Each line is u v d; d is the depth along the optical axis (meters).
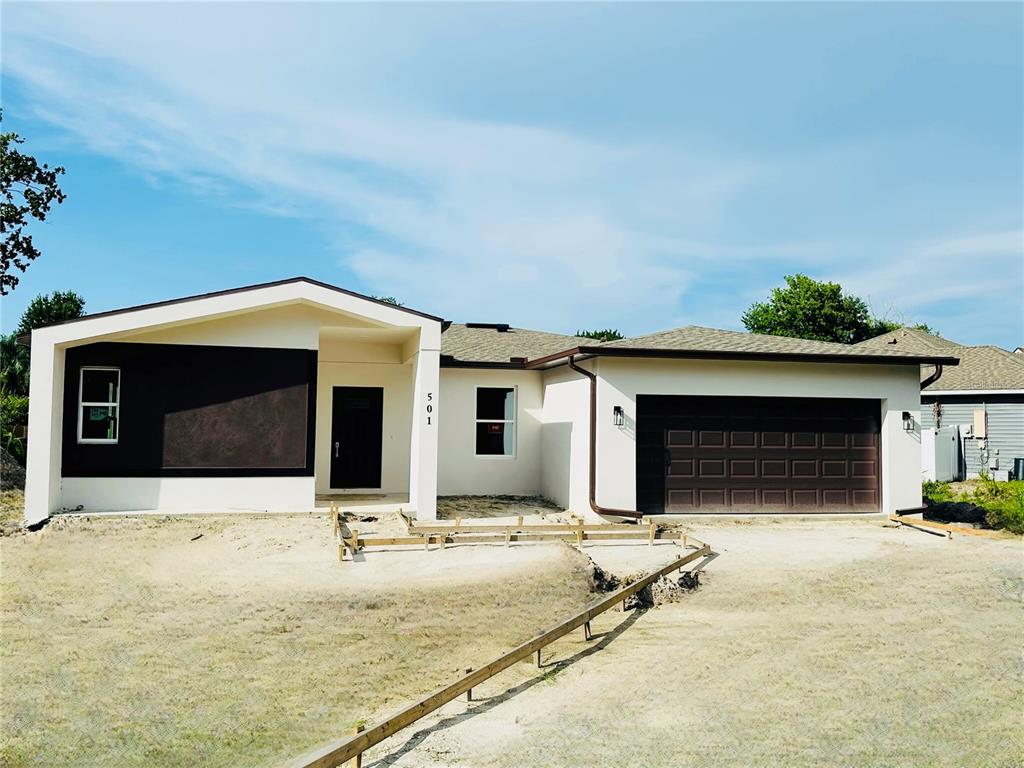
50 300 42.69
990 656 7.67
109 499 13.94
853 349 17.23
